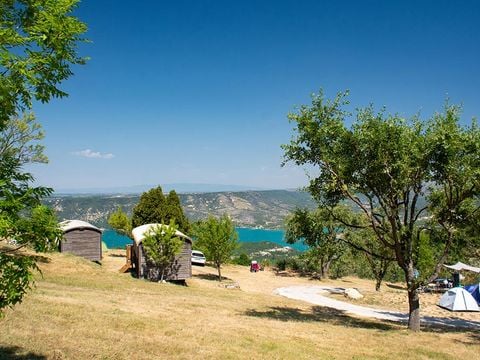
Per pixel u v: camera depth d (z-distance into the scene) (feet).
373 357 50.03
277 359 43.91
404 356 52.01
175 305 74.84
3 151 73.31
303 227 78.43
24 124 79.56
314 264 176.76
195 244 148.87
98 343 40.52
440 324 90.79
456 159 65.41
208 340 48.73
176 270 123.65
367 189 72.18
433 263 140.26
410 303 76.02
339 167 67.82
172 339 47.09
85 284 89.30
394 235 71.87
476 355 55.67
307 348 50.75
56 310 52.60
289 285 156.46
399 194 69.41
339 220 76.64
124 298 74.59
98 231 132.36
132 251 131.13
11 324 42.70
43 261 102.94
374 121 67.67
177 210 189.26
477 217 71.61
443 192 73.41
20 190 21.90
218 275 160.86
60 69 22.86
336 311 100.63
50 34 21.63
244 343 49.42
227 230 145.28
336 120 69.41
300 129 70.59
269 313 82.38
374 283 186.50
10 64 20.75
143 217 183.52
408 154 65.92
